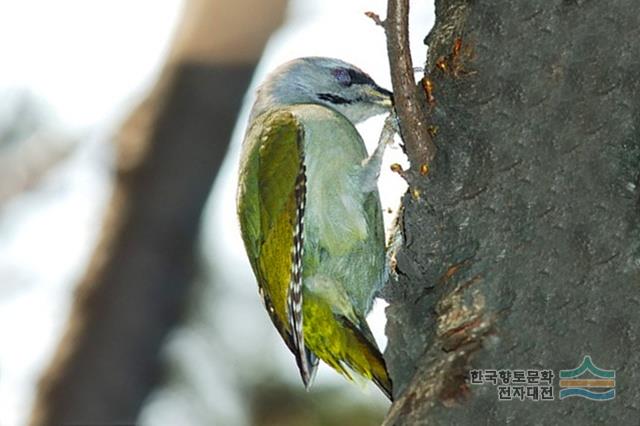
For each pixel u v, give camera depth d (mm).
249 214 11938
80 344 16125
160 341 15906
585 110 8742
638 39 8719
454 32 9586
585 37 8844
